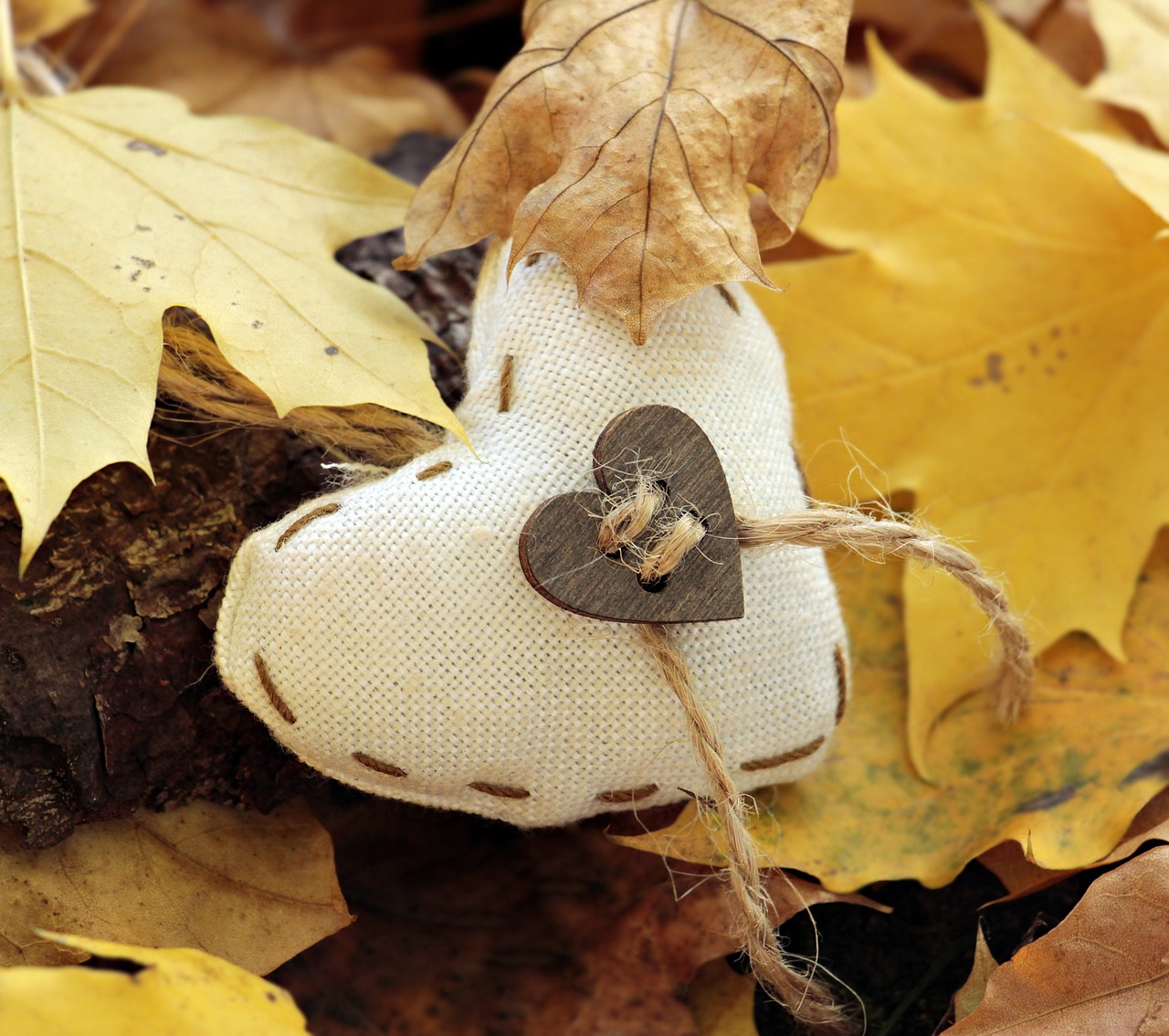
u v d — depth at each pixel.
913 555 0.28
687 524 0.27
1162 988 0.28
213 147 0.30
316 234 0.30
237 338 0.28
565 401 0.28
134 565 0.29
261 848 0.29
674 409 0.27
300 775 0.29
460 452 0.28
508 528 0.27
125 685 0.28
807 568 0.28
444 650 0.27
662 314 0.28
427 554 0.27
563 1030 0.29
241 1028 0.26
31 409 0.28
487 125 0.28
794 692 0.28
